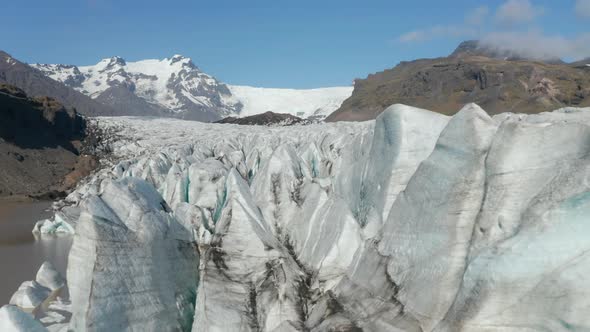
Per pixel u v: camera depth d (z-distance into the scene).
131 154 95.25
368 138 21.22
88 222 15.74
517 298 10.42
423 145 16.80
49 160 100.81
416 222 14.24
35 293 25.62
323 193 20.41
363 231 17.30
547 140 11.63
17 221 56.94
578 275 9.84
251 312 16.14
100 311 14.88
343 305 14.96
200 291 16.95
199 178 28.30
